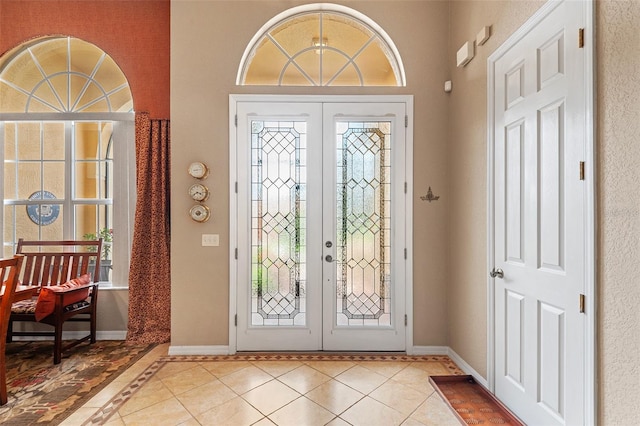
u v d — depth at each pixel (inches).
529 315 72.2
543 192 67.8
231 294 113.3
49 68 133.9
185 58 113.8
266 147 115.4
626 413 49.4
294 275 115.3
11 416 77.7
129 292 124.8
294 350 114.0
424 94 114.0
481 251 92.0
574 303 59.1
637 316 47.8
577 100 58.4
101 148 133.1
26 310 106.8
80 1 129.9
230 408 81.0
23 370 101.3
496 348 84.7
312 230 114.3
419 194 113.7
